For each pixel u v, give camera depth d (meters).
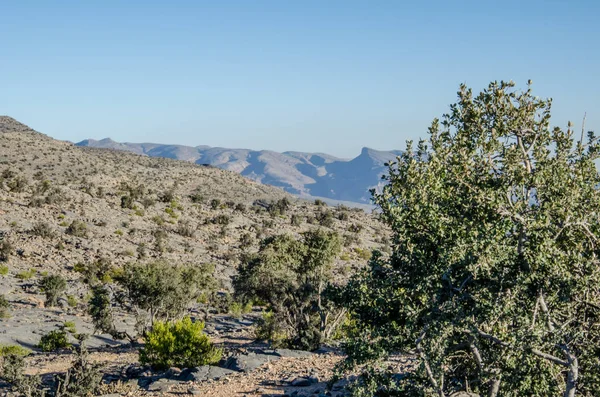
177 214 106.06
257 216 123.06
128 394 19.44
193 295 40.03
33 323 42.81
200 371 21.72
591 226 10.34
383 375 10.62
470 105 11.23
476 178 10.68
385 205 10.64
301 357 24.78
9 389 20.48
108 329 39.50
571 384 9.67
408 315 9.70
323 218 122.88
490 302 9.51
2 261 63.81
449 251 9.55
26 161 174.50
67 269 65.38
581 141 10.76
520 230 9.98
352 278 11.21
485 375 9.95
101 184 157.62
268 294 31.05
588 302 9.91
